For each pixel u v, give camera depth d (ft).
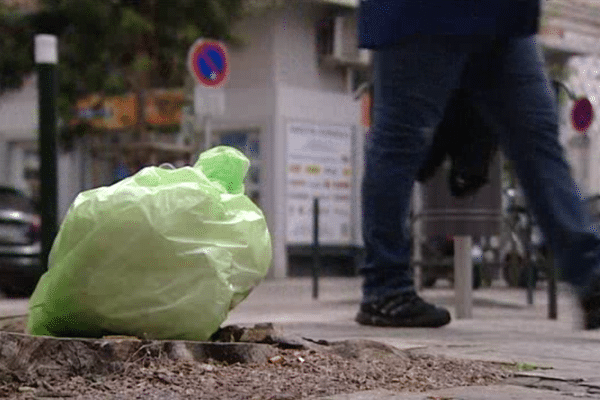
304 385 19.34
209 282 21.70
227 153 23.85
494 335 32.42
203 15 89.35
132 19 85.05
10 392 18.57
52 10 87.35
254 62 115.03
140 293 21.29
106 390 18.53
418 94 34.22
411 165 34.99
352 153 121.29
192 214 21.54
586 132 49.60
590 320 32.01
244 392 18.34
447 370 21.99
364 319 36.01
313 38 118.11
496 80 33.71
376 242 35.70
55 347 19.83
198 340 22.11
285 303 55.52
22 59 88.12
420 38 33.73
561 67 110.93
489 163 36.70
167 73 92.73
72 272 21.20
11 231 69.21
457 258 41.81
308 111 116.88
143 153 89.61
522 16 32.68
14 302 60.70
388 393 18.90
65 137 93.97
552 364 23.91
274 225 114.01
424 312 35.60
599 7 130.52
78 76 89.15
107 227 21.04
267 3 105.29
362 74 123.13
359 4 35.58
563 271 32.58
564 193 32.76
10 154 124.47
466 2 33.17
